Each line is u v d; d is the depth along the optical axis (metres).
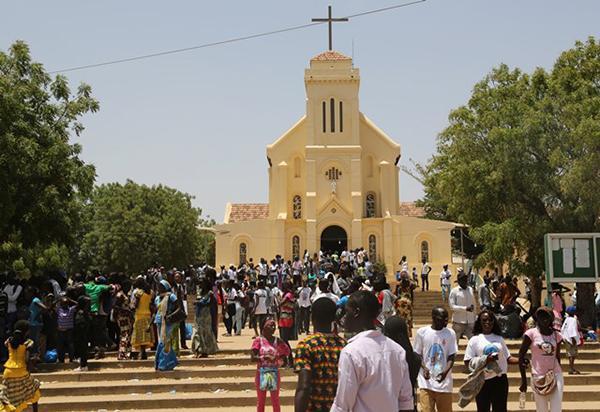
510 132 28.30
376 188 55.12
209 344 18.94
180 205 68.94
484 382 10.98
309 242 52.22
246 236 53.06
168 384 16.34
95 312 19.22
